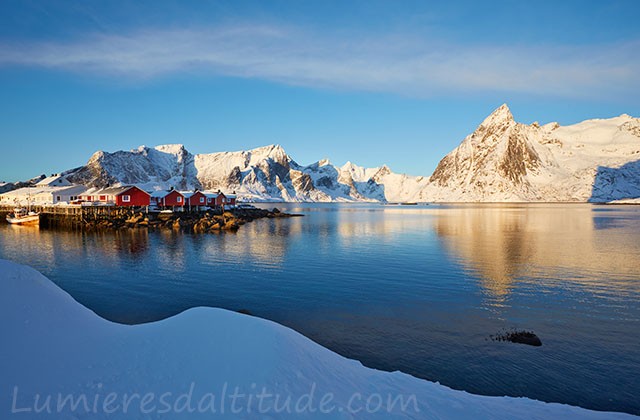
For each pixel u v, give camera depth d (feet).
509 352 45.19
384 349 46.32
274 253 121.80
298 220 297.94
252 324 32.65
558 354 44.65
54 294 37.01
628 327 53.36
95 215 224.33
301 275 88.22
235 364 27.30
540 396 35.70
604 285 77.46
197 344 29.76
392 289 75.25
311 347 33.99
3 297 32.53
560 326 54.03
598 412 30.55
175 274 89.35
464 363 42.39
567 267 96.27
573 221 261.85
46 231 198.70
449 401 29.50
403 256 115.14
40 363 26.99
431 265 100.12
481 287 76.48
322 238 165.37
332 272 91.40
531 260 106.83
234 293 72.38
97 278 85.05
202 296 70.38
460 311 61.05
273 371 26.76
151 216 232.32
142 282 81.30
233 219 240.94
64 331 31.71
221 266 99.35
